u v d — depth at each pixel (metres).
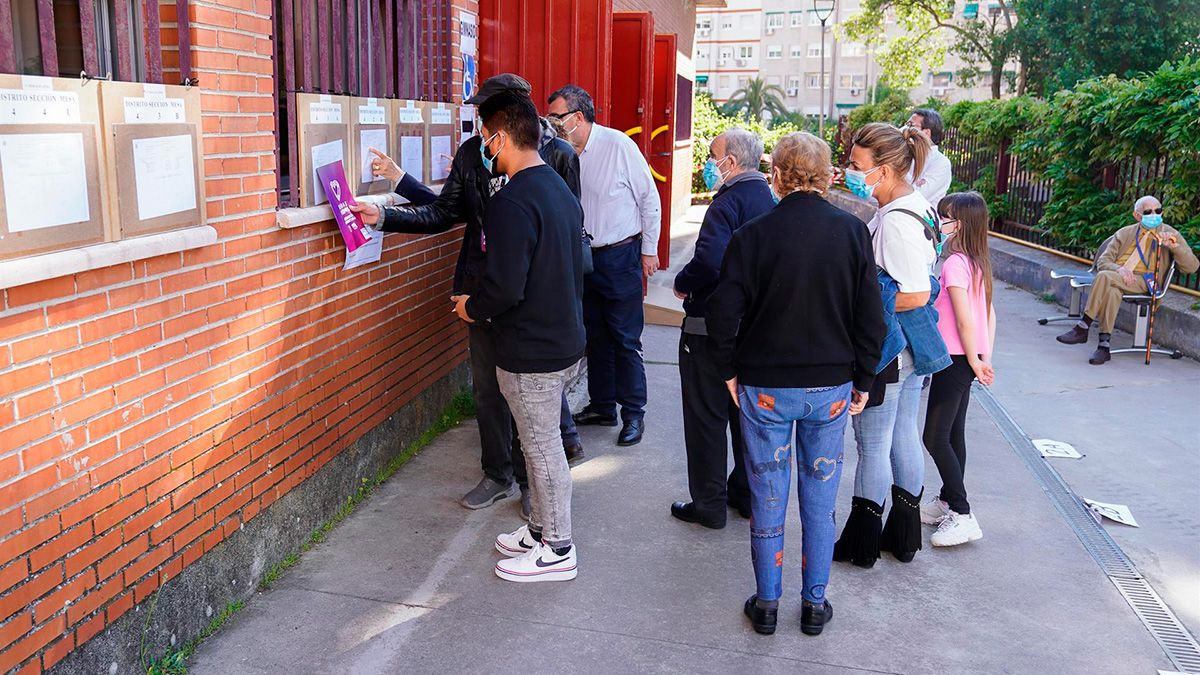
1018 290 11.16
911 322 3.66
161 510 2.97
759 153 4.14
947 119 15.35
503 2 6.68
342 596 3.64
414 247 5.06
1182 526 4.54
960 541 4.21
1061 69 29.41
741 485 4.51
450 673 3.15
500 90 3.79
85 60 2.58
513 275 3.40
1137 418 6.23
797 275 3.11
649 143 8.58
